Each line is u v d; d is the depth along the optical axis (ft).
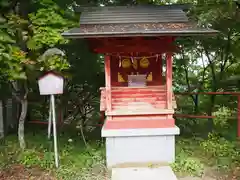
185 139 27.61
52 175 20.18
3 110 29.63
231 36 28.86
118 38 21.48
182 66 33.32
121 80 24.27
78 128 32.96
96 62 29.84
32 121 32.42
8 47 20.11
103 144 26.50
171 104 22.22
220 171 20.25
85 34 19.07
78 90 31.63
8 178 19.74
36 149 24.81
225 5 21.75
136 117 22.31
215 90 31.17
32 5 24.62
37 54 22.12
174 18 22.21
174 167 21.12
